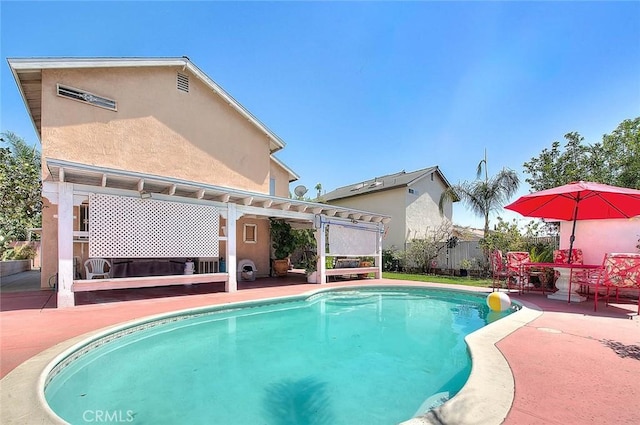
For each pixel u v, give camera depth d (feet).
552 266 30.17
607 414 9.62
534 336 17.99
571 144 56.54
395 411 13.02
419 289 42.47
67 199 27.07
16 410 9.89
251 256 52.54
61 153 35.50
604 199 30.27
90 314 23.95
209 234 35.60
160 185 32.35
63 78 36.22
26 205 41.09
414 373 17.06
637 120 49.11
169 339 22.57
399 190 79.15
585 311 25.35
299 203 42.52
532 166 61.11
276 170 66.59
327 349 20.94
